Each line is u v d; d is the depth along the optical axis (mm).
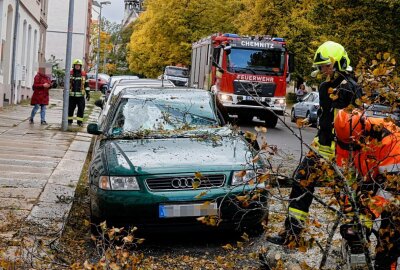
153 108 8539
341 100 5922
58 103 33469
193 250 6688
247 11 43062
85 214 7992
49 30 75625
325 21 28219
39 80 19297
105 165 6957
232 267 5676
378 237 4793
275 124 25859
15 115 22156
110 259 4805
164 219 6621
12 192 8781
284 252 5684
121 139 7875
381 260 4926
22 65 31812
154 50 56906
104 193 6699
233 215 6645
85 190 9430
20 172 10469
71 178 10227
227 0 53531
